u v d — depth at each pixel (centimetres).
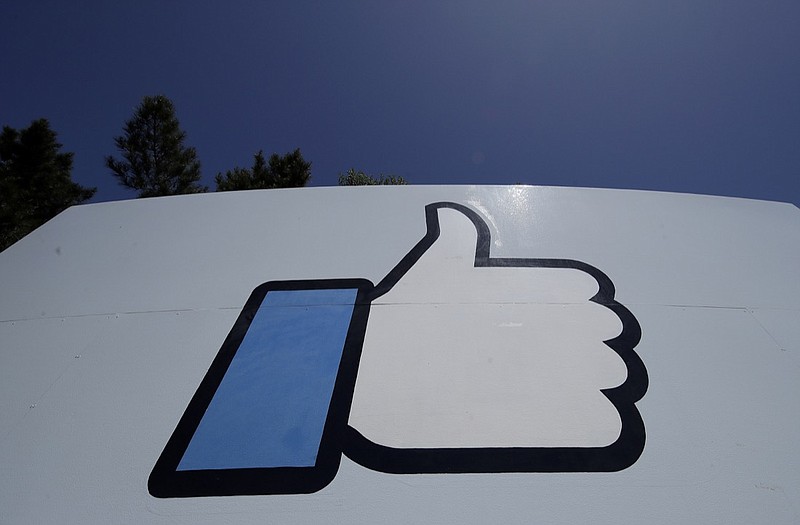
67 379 266
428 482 211
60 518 207
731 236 359
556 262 326
